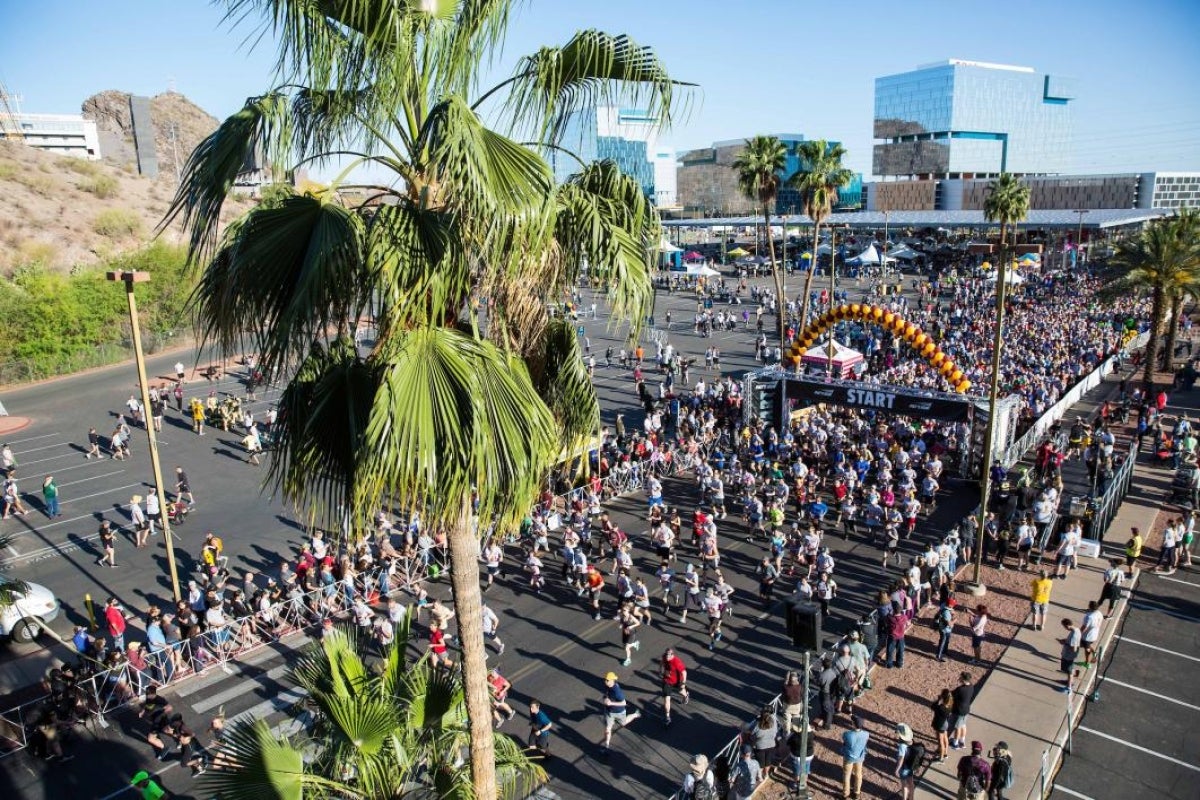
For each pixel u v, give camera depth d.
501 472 5.88
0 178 73.44
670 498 27.05
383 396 5.30
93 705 15.82
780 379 30.67
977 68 170.25
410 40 5.83
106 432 36.34
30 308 47.78
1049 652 16.89
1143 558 21.44
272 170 5.97
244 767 7.52
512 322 6.87
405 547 21.12
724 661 17.22
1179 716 14.70
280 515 26.03
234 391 42.69
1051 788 12.89
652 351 50.62
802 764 10.46
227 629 17.80
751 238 133.12
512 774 9.18
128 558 23.16
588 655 17.58
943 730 13.53
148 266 54.16
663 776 13.65
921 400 27.50
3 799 13.54
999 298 18.70
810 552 20.80
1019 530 20.92
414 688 8.91
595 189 7.23
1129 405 34.34
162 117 159.25
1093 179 130.12
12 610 17.95
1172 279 36.19
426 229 5.65
